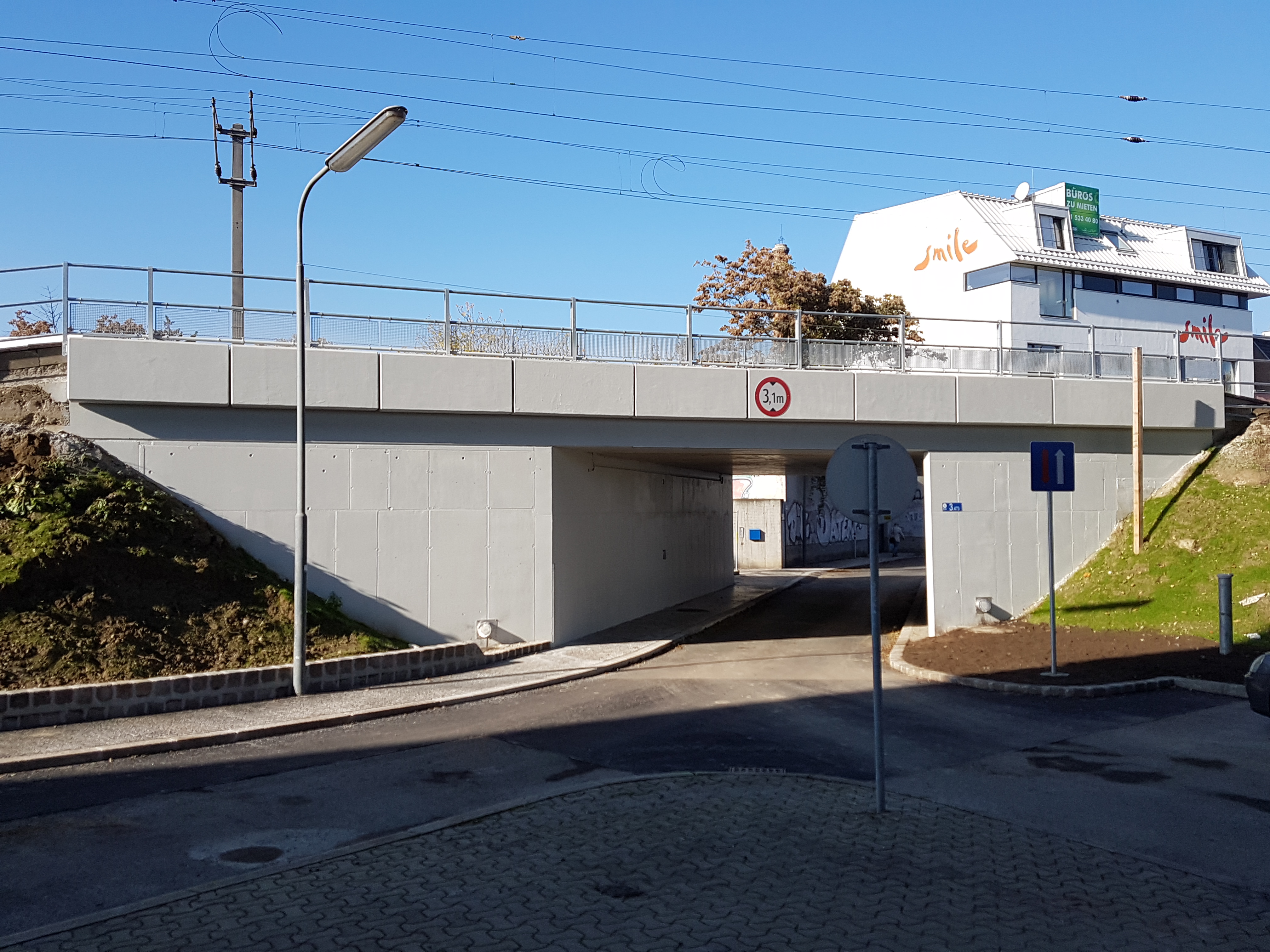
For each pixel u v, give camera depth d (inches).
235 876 235.5
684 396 677.3
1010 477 748.0
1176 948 197.0
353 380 611.8
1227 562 690.8
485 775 349.4
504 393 642.2
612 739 410.6
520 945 195.3
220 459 592.7
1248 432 808.3
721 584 1214.9
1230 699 482.9
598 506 778.8
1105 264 1696.6
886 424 714.8
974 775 346.6
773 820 287.0
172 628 497.7
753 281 1444.4
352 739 413.4
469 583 641.6
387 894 224.4
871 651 695.1
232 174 1078.4
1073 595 735.7
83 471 556.4
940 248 1737.2
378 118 467.8
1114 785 332.5
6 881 237.6
